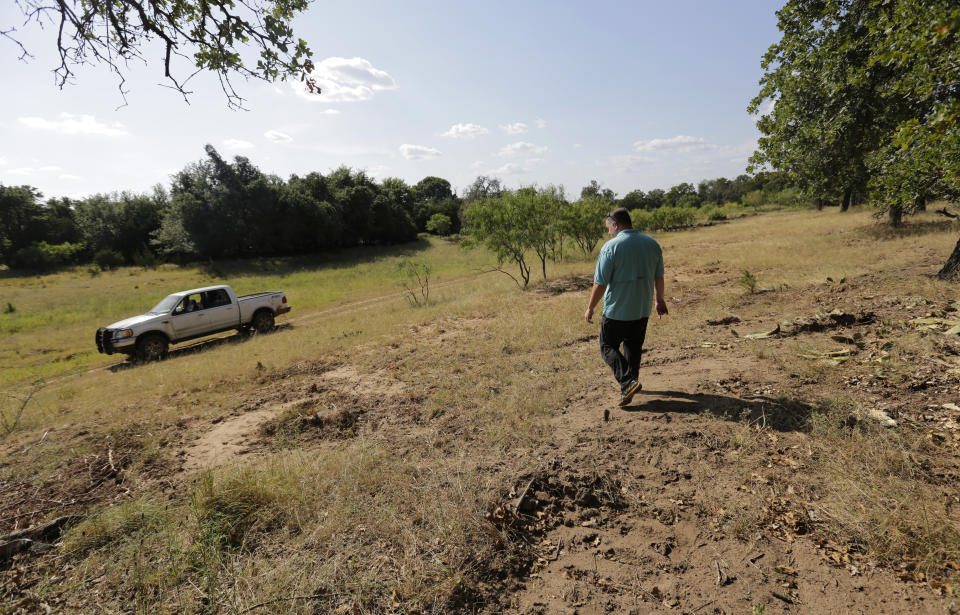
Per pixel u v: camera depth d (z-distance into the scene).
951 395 3.22
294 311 18.05
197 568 2.21
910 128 3.55
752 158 8.84
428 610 1.89
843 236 16.91
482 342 7.53
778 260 13.02
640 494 2.63
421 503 2.65
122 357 12.45
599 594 1.94
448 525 2.38
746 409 3.43
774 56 8.11
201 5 3.55
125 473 3.67
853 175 8.35
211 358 9.48
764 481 2.58
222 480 3.02
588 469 2.88
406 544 2.29
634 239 3.45
